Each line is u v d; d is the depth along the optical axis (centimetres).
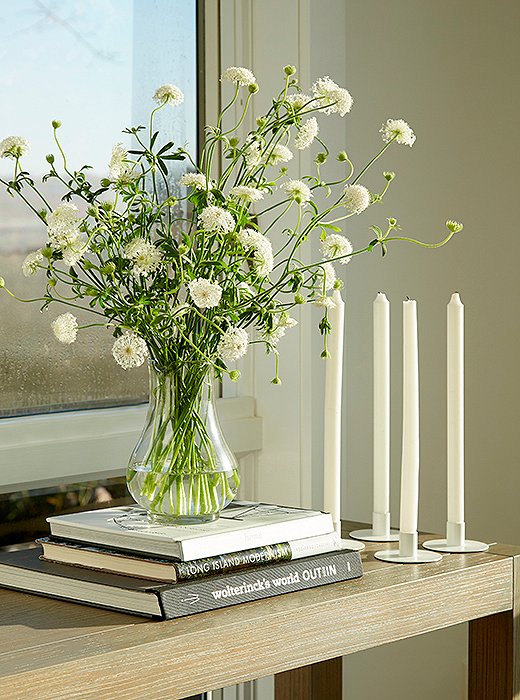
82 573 123
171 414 127
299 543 129
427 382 223
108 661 103
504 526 232
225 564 121
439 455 226
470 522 228
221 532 122
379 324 151
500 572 144
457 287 226
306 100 135
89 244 126
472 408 228
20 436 157
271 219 188
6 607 120
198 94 189
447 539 151
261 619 116
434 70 221
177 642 108
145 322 125
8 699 96
